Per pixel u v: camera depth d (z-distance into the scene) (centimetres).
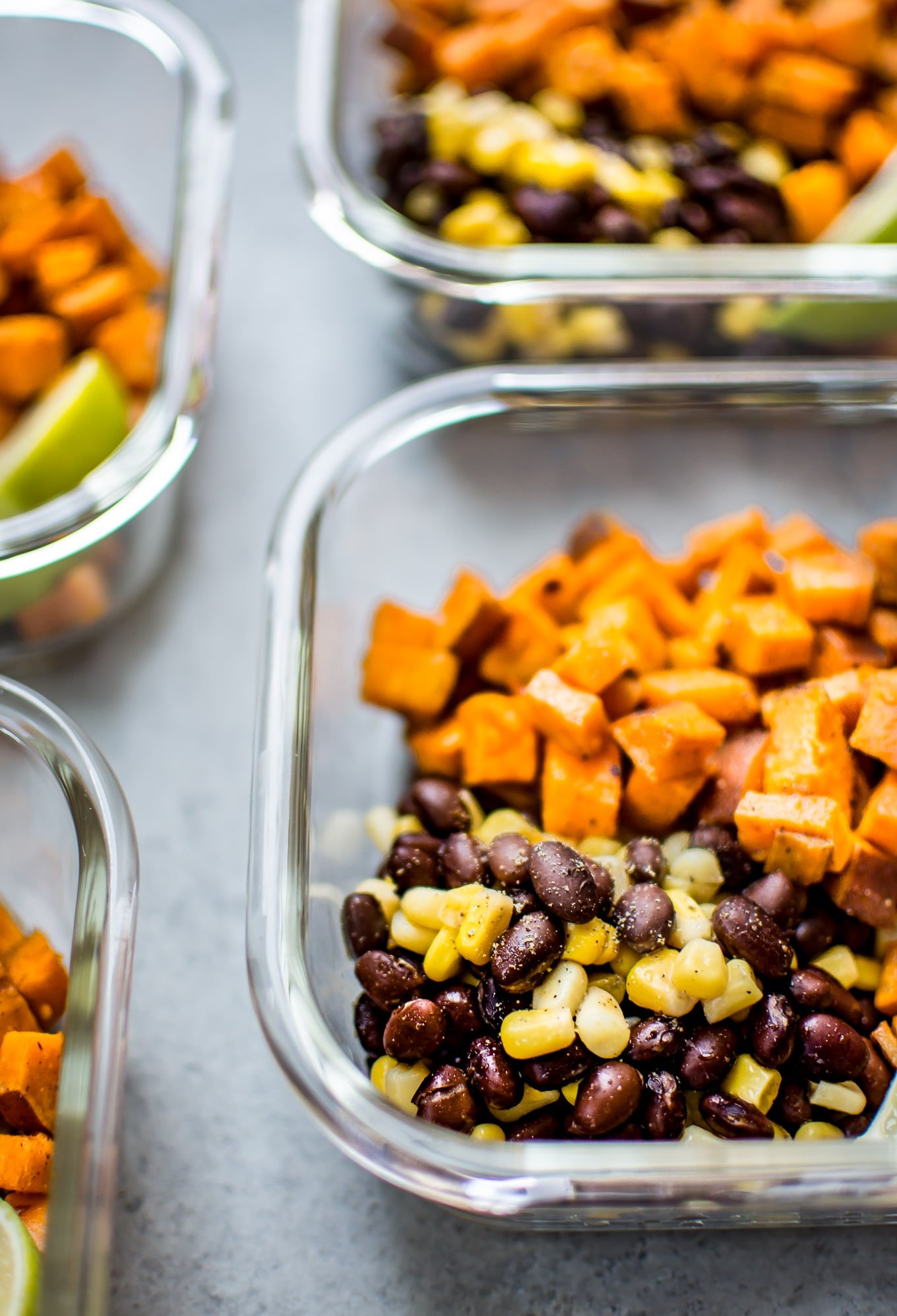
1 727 42
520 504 50
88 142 53
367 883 43
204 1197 44
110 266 50
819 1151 39
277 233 54
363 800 46
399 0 52
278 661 43
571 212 48
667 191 49
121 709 49
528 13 52
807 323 49
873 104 52
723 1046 40
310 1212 44
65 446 47
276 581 44
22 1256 40
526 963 40
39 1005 43
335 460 46
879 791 42
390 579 49
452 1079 40
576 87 51
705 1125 41
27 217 49
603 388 47
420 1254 43
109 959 40
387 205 50
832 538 50
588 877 41
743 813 42
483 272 48
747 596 46
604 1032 40
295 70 57
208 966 46
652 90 51
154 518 48
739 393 47
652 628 45
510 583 50
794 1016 41
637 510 50
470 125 50
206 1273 43
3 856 44
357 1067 41
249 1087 45
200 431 48
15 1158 41
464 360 52
